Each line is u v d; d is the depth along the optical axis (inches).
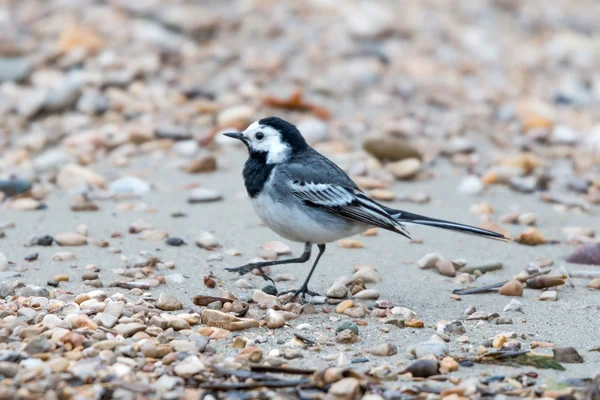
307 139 663.8
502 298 418.6
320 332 369.4
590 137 708.7
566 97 816.3
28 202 540.4
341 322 378.6
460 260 466.6
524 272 448.1
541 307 405.1
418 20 942.4
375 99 754.2
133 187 571.2
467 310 398.0
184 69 777.6
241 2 906.1
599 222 548.7
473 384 313.7
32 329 342.6
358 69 800.9
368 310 397.7
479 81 834.8
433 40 900.6
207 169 609.9
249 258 466.3
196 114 697.0
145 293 405.1
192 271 442.6
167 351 336.2
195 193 558.6
